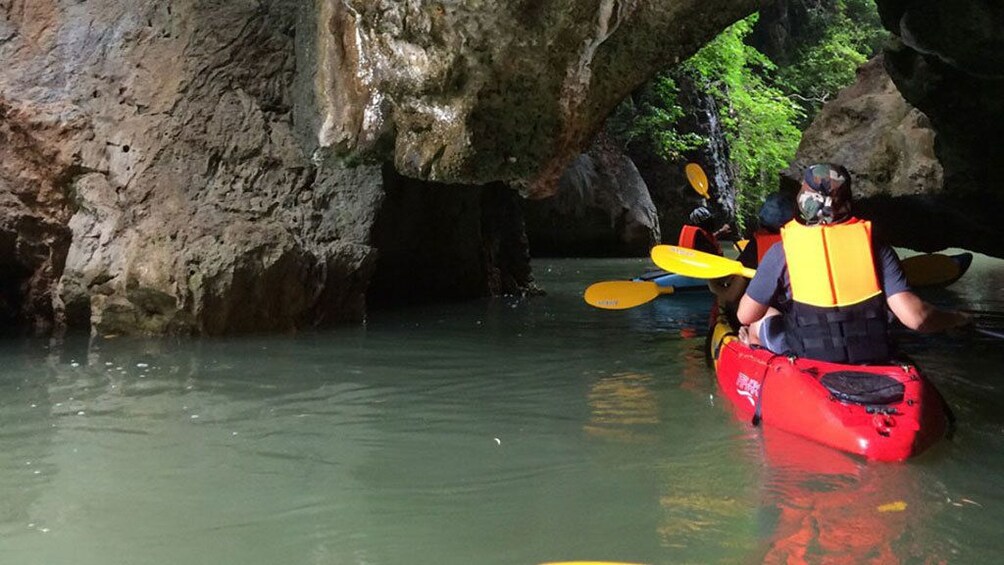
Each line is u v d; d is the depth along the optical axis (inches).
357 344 212.8
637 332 236.1
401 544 89.7
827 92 837.2
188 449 123.3
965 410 145.7
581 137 213.2
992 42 197.2
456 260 322.3
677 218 608.1
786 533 91.1
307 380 170.4
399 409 147.5
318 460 118.7
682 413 144.7
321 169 247.3
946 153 274.7
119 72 238.2
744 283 180.1
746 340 165.6
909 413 121.2
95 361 187.6
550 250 529.7
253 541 90.4
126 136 230.7
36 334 223.6
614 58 197.9
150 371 177.5
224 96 241.3
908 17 213.0
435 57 197.8
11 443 125.4
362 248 245.4
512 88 201.2
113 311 220.8
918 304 127.8
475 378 173.6
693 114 622.8
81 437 128.9
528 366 186.2
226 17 246.2
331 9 223.0
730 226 239.0
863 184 357.1
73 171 227.1
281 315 229.3
